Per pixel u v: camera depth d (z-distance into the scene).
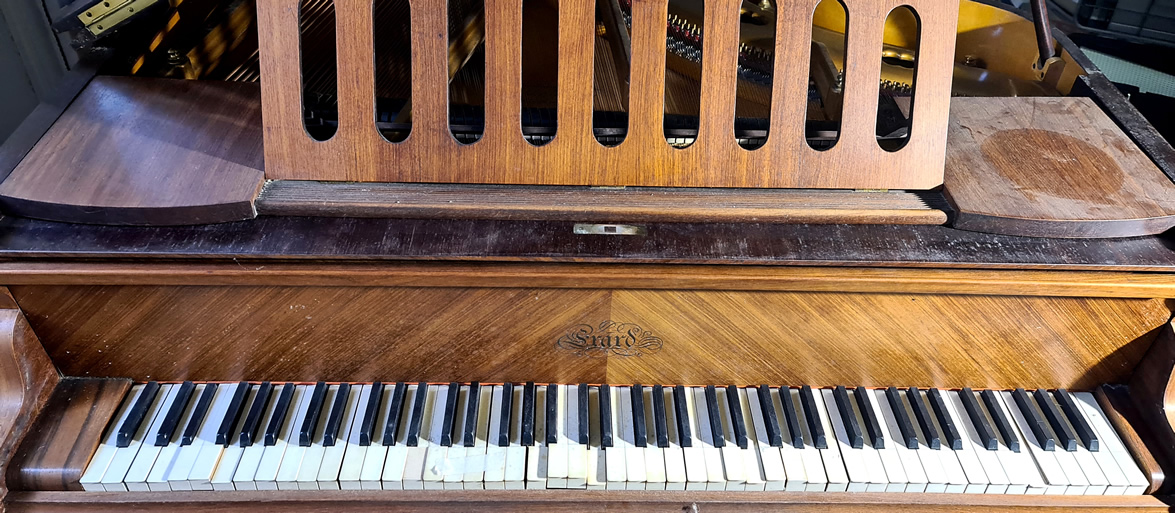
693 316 1.28
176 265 1.19
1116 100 1.57
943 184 1.34
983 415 1.34
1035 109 1.55
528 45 1.98
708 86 1.27
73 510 1.21
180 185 1.26
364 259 1.19
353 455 1.25
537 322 1.28
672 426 1.32
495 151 1.29
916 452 1.30
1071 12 2.38
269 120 1.27
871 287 1.24
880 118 1.53
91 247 1.18
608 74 1.90
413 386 1.36
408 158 1.29
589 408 1.34
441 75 1.26
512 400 1.34
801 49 1.26
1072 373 1.37
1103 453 1.31
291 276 1.20
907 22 1.99
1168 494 1.29
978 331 1.31
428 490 1.25
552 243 1.23
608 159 1.30
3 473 1.20
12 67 2.35
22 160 1.29
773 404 1.34
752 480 1.25
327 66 1.77
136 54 1.61
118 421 1.29
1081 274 1.23
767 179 1.31
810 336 1.31
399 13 1.98
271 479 1.22
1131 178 1.36
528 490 1.26
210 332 1.28
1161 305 1.27
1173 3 2.16
